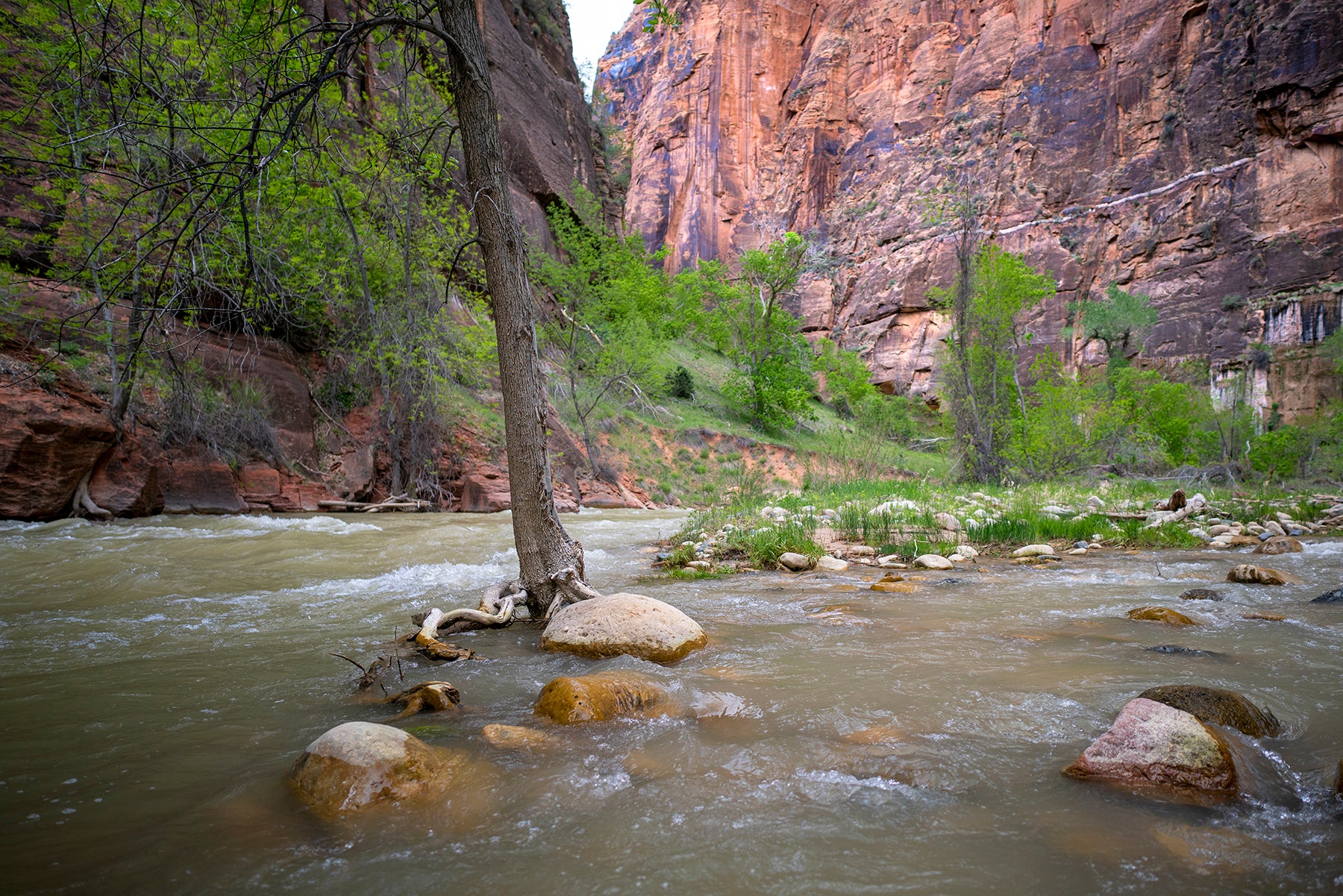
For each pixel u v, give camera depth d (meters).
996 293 20.80
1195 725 2.18
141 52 4.32
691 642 3.90
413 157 7.16
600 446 23.92
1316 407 42.47
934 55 66.38
